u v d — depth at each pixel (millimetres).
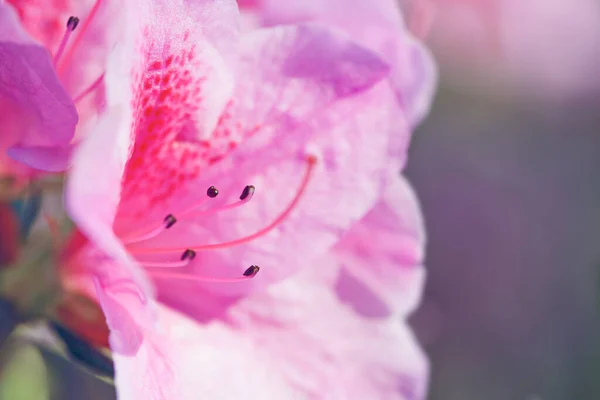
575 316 574
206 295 244
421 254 256
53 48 233
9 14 214
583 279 585
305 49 240
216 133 240
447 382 530
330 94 241
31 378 254
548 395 544
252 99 240
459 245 582
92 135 207
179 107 235
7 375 253
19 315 239
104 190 211
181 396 232
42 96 221
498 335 559
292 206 241
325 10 250
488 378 538
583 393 548
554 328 566
